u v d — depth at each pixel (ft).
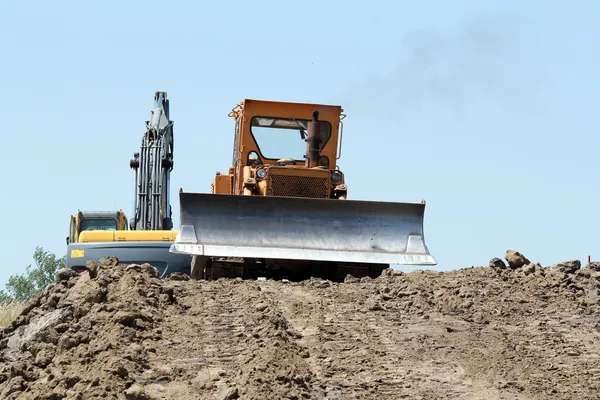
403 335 107.24
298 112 182.50
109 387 88.02
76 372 93.81
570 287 128.67
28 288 352.69
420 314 115.85
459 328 110.42
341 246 164.66
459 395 90.12
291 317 113.50
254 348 98.84
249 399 84.64
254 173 174.29
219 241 162.81
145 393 87.56
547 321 114.11
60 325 107.24
